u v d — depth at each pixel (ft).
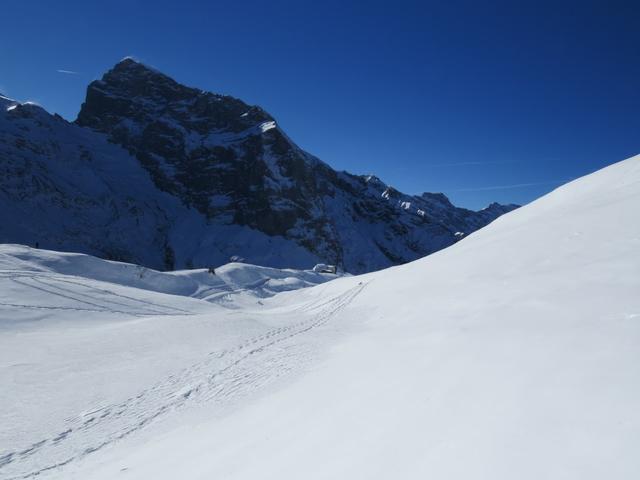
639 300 23.17
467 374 19.90
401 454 13.75
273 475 15.30
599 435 11.41
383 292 83.76
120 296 127.95
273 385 34.30
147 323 76.38
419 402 18.26
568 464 10.57
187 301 143.64
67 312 94.79
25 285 115.65
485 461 11.72
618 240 40.65
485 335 26.63
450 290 54.85
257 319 79.15
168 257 618.44
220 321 75.41
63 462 27.17
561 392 14.64
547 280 36.70
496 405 15.25
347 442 16.34
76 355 55.77
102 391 41.42
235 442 21.45
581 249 43.73
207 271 271.69
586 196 83.76
